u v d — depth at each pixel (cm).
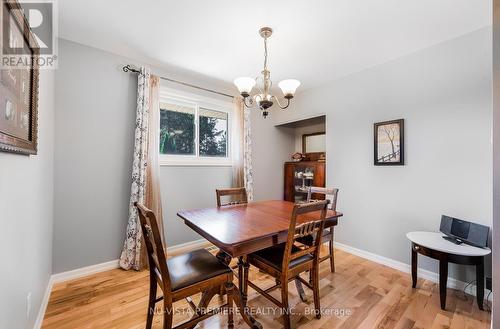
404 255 241
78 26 197
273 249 175
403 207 242
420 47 227
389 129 251
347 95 295
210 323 162
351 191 289
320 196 329
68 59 217
